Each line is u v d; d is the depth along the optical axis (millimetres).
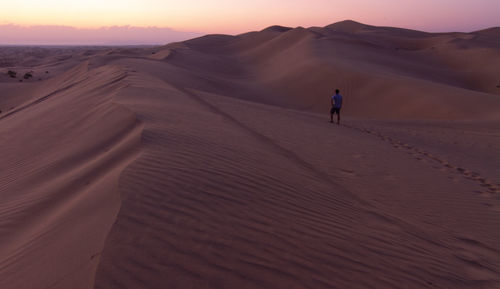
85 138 8438
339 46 68375
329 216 4523
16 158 8898
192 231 3387
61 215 4199
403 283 3229
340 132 12773
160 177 4527
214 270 2863
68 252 3102
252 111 15383
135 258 2826
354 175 7184
